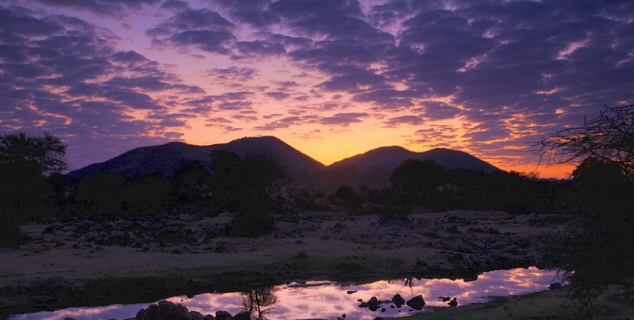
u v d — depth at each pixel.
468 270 19.05
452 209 58.62
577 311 9.85
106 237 26.69
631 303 9.93
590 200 7.32
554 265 8.05
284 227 34.84
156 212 51.47
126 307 13.15
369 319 11.48
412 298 13.19
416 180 73.75
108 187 49.53
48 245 22.83
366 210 60.50
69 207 50.56
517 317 9.99
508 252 23.05
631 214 7.00
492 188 56.56
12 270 16.16
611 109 6.46
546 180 63.66
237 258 19.48
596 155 6.63
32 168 34.94
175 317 9.80
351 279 17.30
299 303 13.43
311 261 19.44
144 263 17.97
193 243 25.02
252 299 14.05
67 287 14.47
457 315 10.88
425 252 21.72
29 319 11.86
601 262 7.30
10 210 25.64
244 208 30.02
